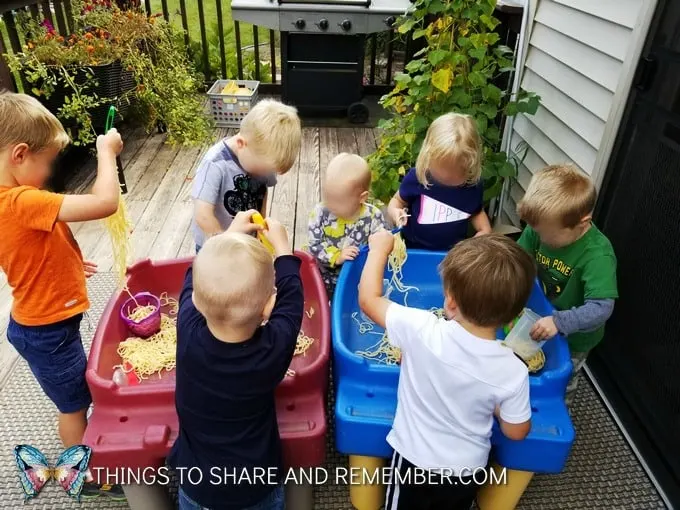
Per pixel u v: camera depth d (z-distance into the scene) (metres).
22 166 1.40
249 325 1.24
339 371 1.60
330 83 4.50
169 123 3.96
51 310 1.52
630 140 2.07
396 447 1.39
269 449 1.34
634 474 1.84
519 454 1.46
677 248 1.78
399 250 2.02
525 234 1.93
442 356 1.26
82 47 3.33
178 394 1.32
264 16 4.00
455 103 2.73
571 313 1.63
